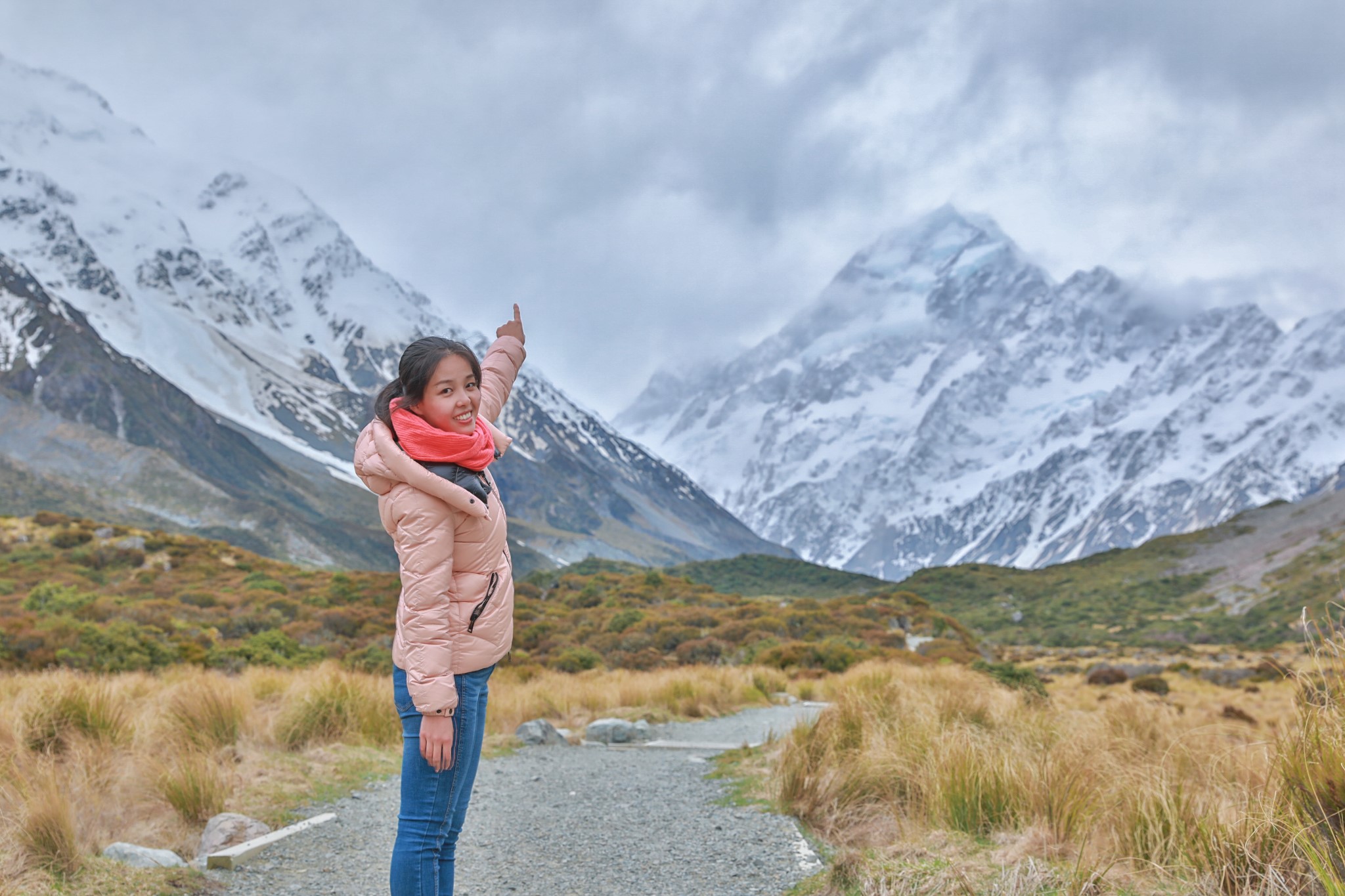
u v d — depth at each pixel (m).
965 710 7.39
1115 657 59.66
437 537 2.54
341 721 8.48
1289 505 144.12
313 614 37.88
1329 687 3.27
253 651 21.16
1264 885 3.06
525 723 10.95
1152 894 3.21
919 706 7.13
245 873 4.27
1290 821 3.22
